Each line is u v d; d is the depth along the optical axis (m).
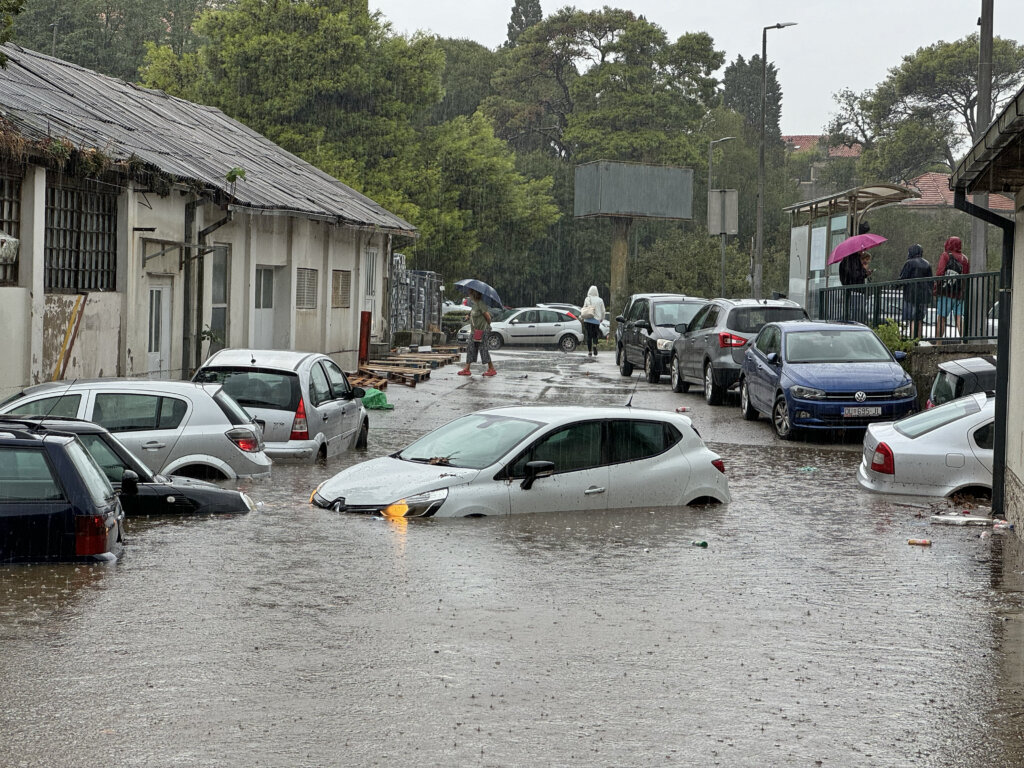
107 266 28.48
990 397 21.88
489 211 89.38
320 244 43.62
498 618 12.05
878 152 110.44
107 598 12.38
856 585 14.20
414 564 14.37
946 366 26.48
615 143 104.81
